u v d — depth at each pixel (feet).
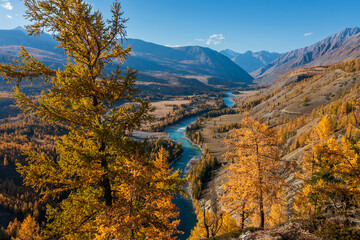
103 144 29.81
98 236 25.95
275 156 52.49
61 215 26.91
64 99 27.86
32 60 26.16
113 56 31.55
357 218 32.30
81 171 26.35
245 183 53.67
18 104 24.90
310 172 70.54
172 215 32.19
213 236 40.98
